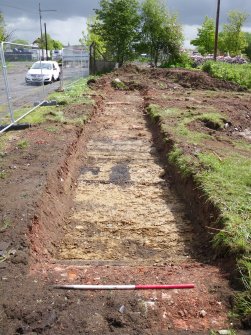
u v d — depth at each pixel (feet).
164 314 11.81
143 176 27.73
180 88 67.82
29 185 20.85
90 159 30.99
